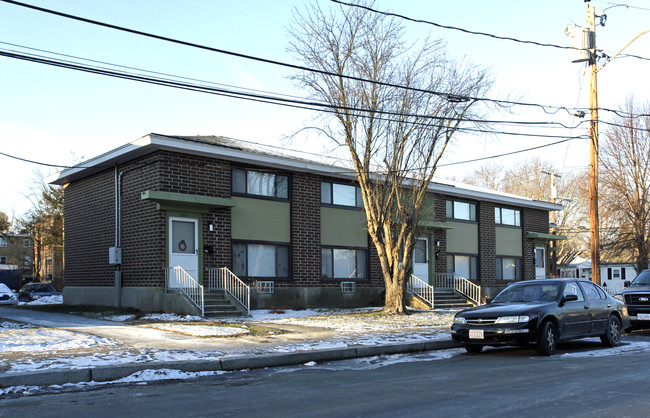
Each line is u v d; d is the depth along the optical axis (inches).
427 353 497.0
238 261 830.5
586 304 515.8
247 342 494.6
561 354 479.8
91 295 887.1
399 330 599.5
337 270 956.6
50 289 1395.2
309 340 512.1
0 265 2223.2
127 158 804.6
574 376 360.2
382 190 797.2
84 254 917.8
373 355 480.4
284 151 954.1
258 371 400.5
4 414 269.9
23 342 463.2
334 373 390.0
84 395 315.9
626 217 1423.5
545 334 462.6
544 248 1395.2
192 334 537.0
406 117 748.6
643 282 696.4
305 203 914.1
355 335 552.4
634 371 378.3
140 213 785.6
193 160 782.5
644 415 255.4
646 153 1365.7
